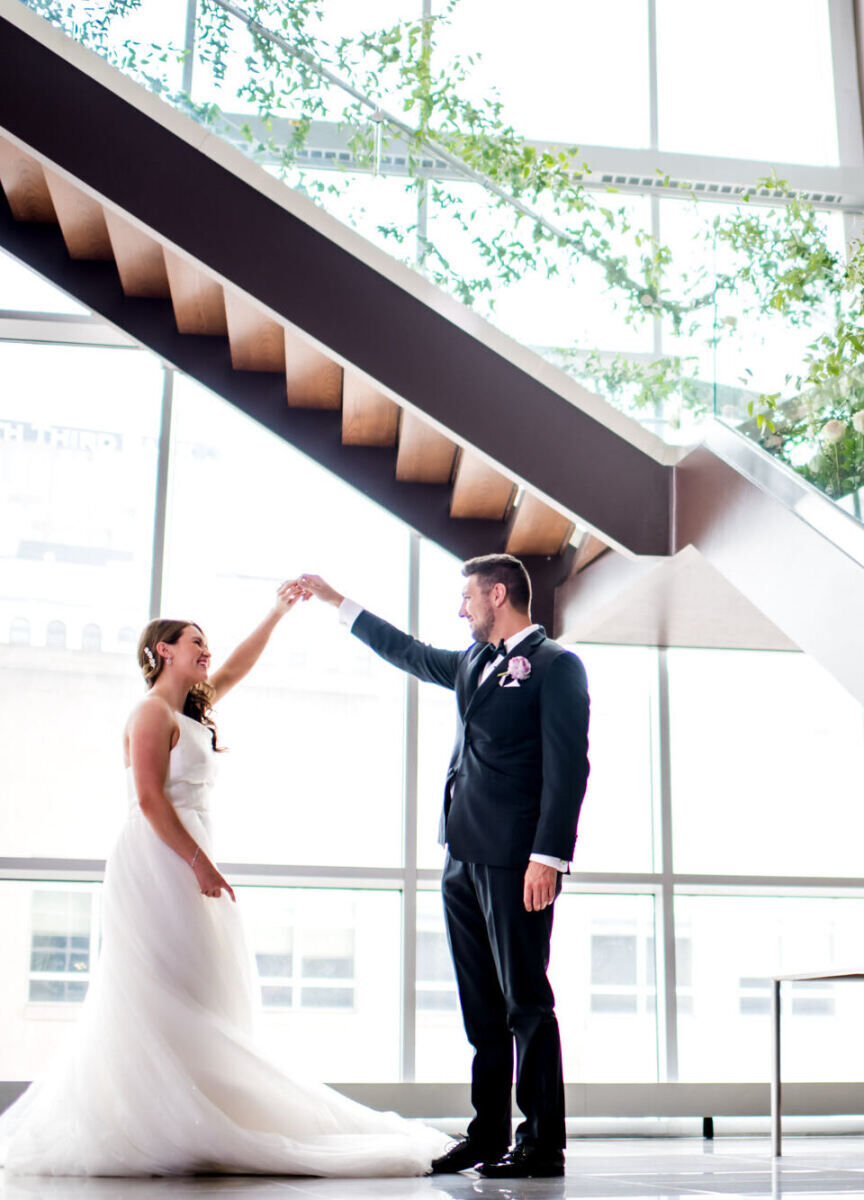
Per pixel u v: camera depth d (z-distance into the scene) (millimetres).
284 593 4066
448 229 4496
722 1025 5883
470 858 3170
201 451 5977
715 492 4297
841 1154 4262
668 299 4586
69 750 5594
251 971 3510
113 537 5824
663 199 4645
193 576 5840
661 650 6176
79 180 4172
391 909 5750
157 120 4258
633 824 6000
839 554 3551
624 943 5902
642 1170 3393
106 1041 3131
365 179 4434
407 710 5859
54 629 5691
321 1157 3006
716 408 4453
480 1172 3004
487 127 4559
